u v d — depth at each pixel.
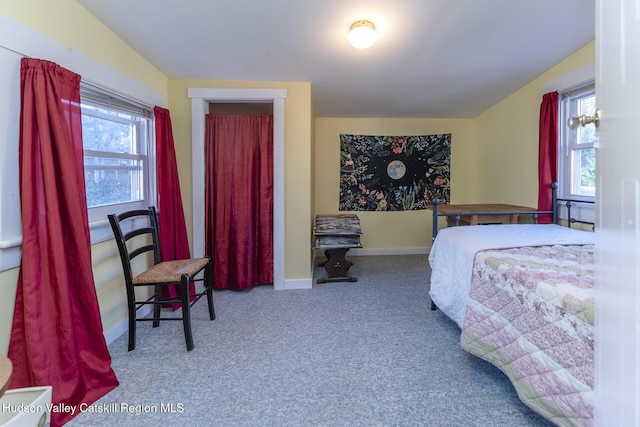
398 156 4.12
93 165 1.88
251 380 1.55
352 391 1.46
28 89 1.32
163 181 2.36
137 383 1.53
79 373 1.42
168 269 1.98
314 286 2.96
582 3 1.91
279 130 2.78
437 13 1.96
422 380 1.54
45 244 1.35
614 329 0.61
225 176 2.79
